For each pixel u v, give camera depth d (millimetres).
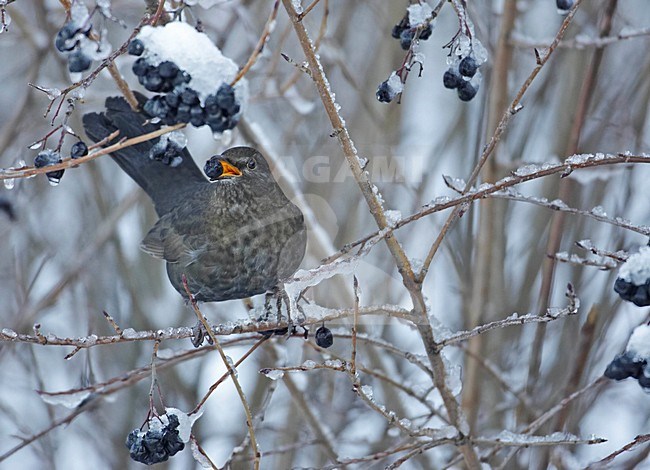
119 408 12688
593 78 9188
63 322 13727
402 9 11477
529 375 9727
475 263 10180
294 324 7219
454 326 10883
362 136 10586
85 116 8406
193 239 7996
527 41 9641
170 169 9234
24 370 13797
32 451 13641
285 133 9609
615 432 12734
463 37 6363
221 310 11969
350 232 8031
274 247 7777
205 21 11125
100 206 12328
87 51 5867
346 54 12617
